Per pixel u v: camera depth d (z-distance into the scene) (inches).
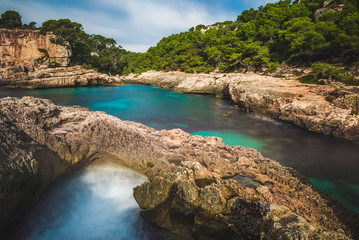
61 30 2854.3
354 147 764.0
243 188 355.3
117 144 447.8
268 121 1102.4
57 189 346.0
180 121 1086.4
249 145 770.8
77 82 2445.9
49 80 2257.6
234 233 268.8
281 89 1210.0
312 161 650.8
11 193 258.5
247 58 2196.1
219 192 309.9
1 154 275.7
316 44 1627.7
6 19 3021.7
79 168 402.0
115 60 4042.8
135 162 438.0
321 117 895.7
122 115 1199.6
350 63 1513.3
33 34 2746.1
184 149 551.5
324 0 2432.3
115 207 342.0
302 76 1545.3
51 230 294.5
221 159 485.4
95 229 302.8
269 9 2770.7
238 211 283.6
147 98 1792.6
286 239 201.0
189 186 311.1
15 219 277.7
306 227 207.6
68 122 478.6
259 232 255.1
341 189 503.5
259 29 2598.4
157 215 311.3
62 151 373.4
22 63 2716.5
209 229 275.4
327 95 997.8
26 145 320.5
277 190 360.8
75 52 3299.7
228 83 1675.7
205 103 1595.7
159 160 423.5
